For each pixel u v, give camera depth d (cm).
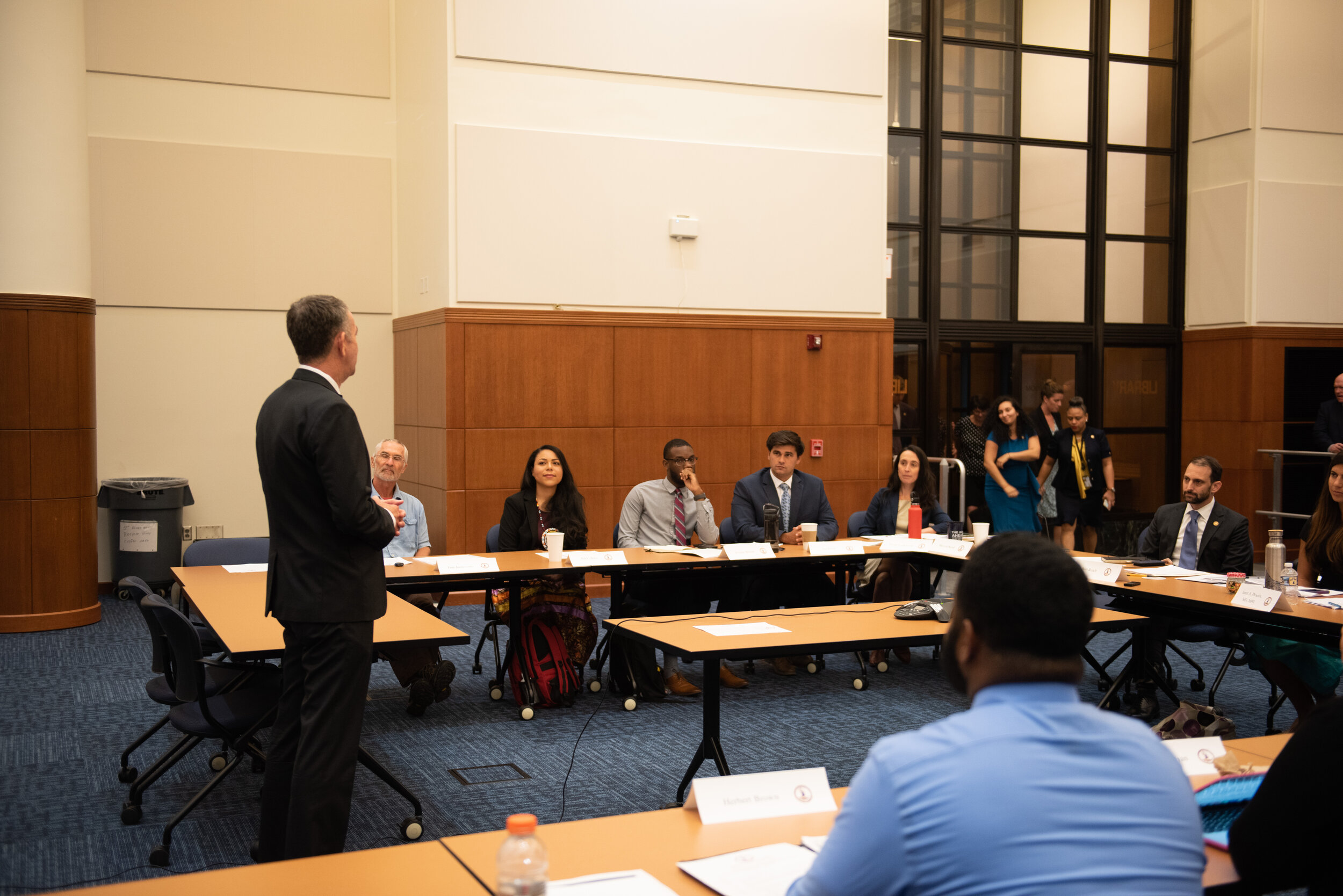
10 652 594
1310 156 966
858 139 826
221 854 321
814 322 815
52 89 645
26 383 637
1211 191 981
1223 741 233
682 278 781
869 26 823
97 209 751
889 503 615
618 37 757
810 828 187
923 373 913
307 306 275
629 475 773
